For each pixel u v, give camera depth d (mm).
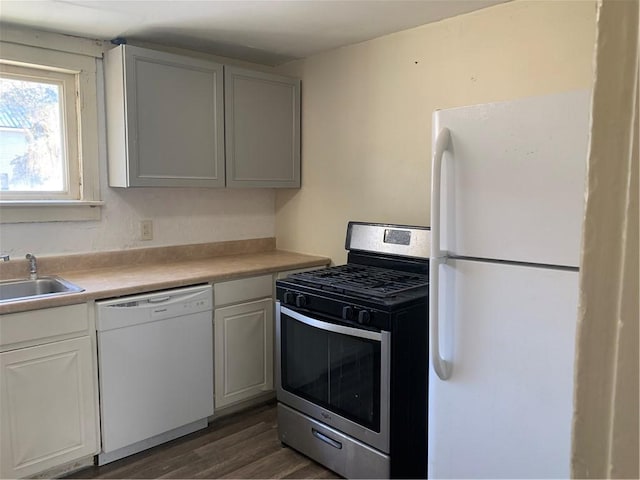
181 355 2438
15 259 2422
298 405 2359
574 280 1322
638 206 427
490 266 1478
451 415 1608
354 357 2078
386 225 2639
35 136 2516
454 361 1583
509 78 2225
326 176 3115
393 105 2701
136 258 2844
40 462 2031
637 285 431
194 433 2580
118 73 2488
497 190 1448
